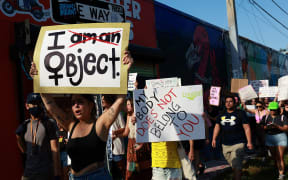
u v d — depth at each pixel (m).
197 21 11.91
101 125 2.44
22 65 5.76
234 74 12.75
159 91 4.52
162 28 9.83
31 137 3.90
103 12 7.56
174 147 4.43
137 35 8.69
